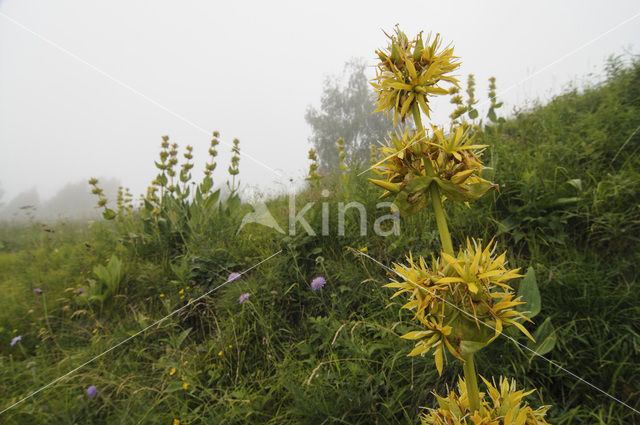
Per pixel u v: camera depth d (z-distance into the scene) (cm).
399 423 140
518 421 77
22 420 120
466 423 82
